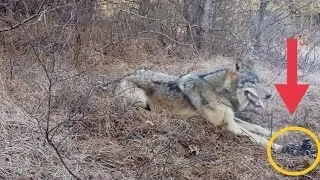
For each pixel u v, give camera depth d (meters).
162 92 2.56
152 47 4.15
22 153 1.82
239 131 2.39
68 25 3.48
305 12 5.82
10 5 3.38
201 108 2.48
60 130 2.04
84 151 1.92
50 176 1.70
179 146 2.09
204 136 2.27
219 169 1.92
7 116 2.09
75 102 2.30
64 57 3.13
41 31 3.20
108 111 2.24
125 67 3.52
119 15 4.12
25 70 2.72
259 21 4.93
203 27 4.43
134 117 2.33
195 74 2.62
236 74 2.51
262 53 4.51
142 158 1.93
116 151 1.96
